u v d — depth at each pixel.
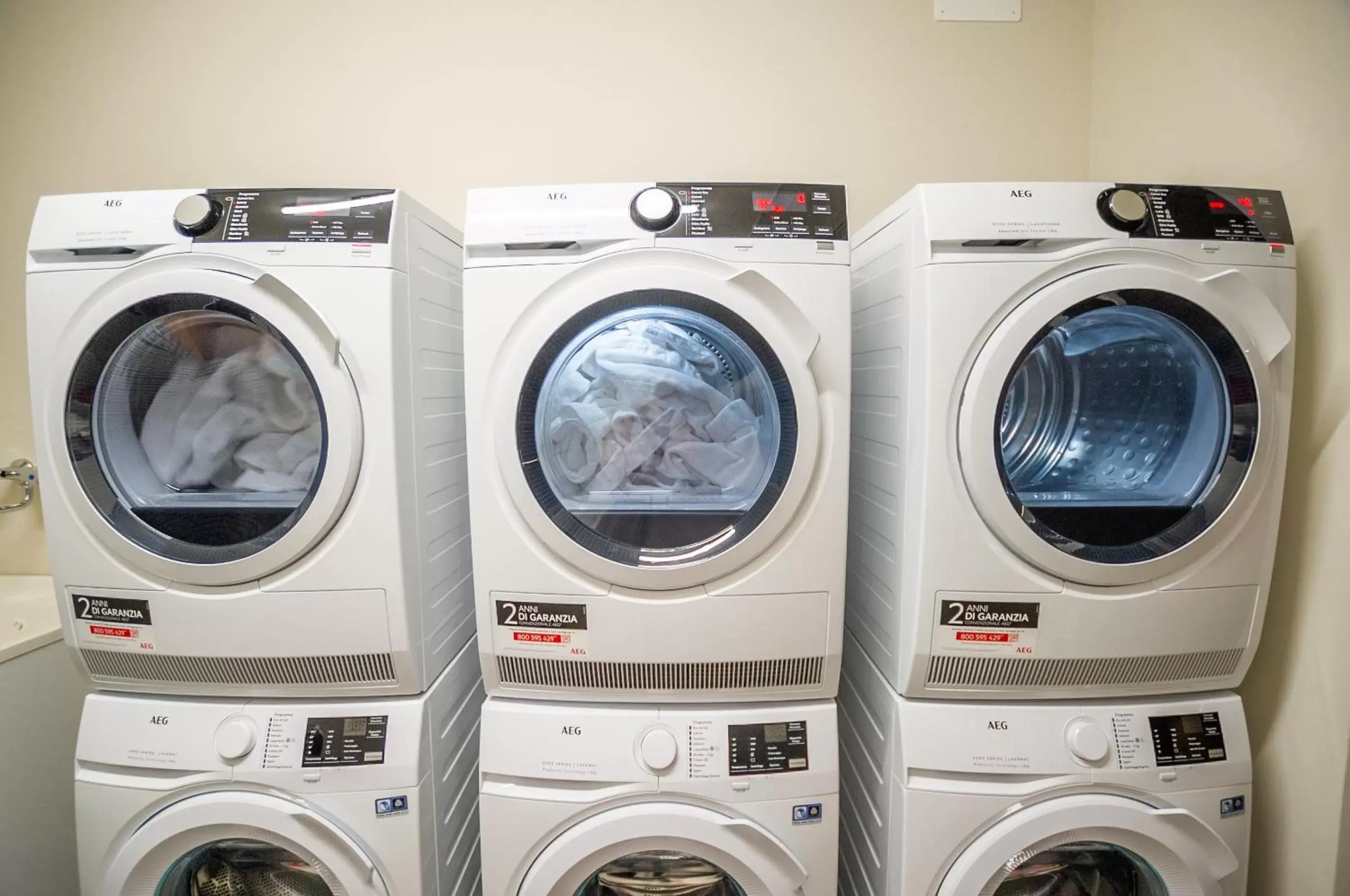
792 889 1.00
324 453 0.98
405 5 1.55
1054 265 0.93
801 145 1.58
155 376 1.07
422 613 1.08
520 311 0.97
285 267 0.96
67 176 1.59
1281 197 0.98
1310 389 1.04
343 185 1.58
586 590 1.00
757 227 0.97
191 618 1.02
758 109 1.57
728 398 1.05
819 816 1.01
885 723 1.09
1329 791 1.01
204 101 1.56
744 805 1.00
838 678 1.04
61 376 0.98
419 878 1.03
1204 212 0.96
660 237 0.96
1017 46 1.57
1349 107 0.98
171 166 1.58
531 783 1.01
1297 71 1.05
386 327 0.98
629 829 0.98
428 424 1.11
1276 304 0.96
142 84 1.56
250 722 1.04
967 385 0.95
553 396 1.02
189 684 1.06
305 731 1.04
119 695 1.09
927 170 1.59
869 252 1.18
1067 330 1.03
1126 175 1.45
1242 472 0.96
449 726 1.17
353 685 1.05
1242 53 1.15
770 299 0.96
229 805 1.00
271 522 1.01
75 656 1.06
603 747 1.01
